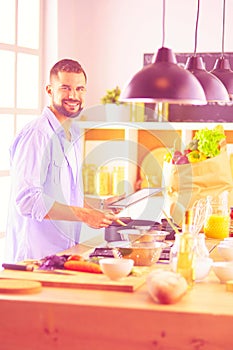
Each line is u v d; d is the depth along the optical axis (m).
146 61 6.17
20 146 3.92
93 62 6.29
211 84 3.81
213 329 2.43
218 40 6.00
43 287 2.82
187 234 2.85
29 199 3.79
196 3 6.04
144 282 2.95
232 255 3.43
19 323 2.59
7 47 5.47
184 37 6.07
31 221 4.00
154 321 2.47
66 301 2.57
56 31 5.93
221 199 4.25
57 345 2.57
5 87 5.56
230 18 5.96
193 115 6.03
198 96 3.05
